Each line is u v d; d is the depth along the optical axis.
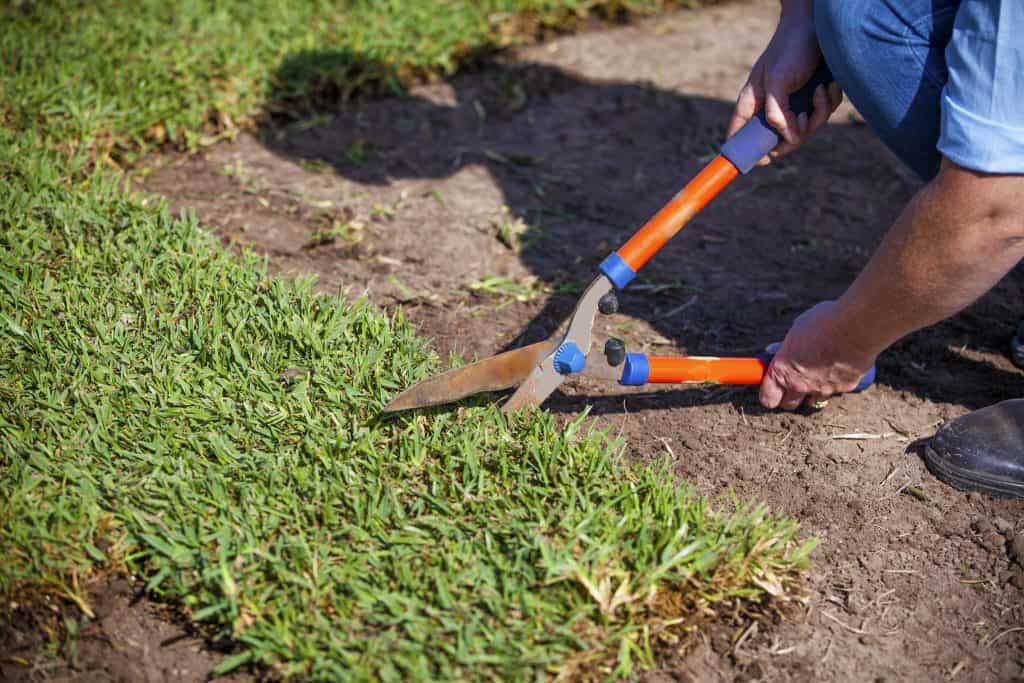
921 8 1.93
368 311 2.63
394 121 3.78
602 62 4.25
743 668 1.91
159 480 2.11
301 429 2.26
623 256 2.09
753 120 2.18
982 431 2.28
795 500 2.27
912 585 2.09
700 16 4.69
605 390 2.58
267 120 3.68
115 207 2.93
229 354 2.44
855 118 3.96
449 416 2.30
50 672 1.87
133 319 2.55
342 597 1.89
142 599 1.97
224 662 1.82
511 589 1.89
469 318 2.81
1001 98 1.73
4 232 2.72
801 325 2.26
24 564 1.96
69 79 3.42
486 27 4.23
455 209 3.31
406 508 2.10
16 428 2.21
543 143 3.73
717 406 2.54
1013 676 1.94
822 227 3.33
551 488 2.13
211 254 2.80
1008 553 2.16
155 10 3.93
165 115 3.45
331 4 4.17
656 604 1.93
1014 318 2.86
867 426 2.49
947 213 1.85
